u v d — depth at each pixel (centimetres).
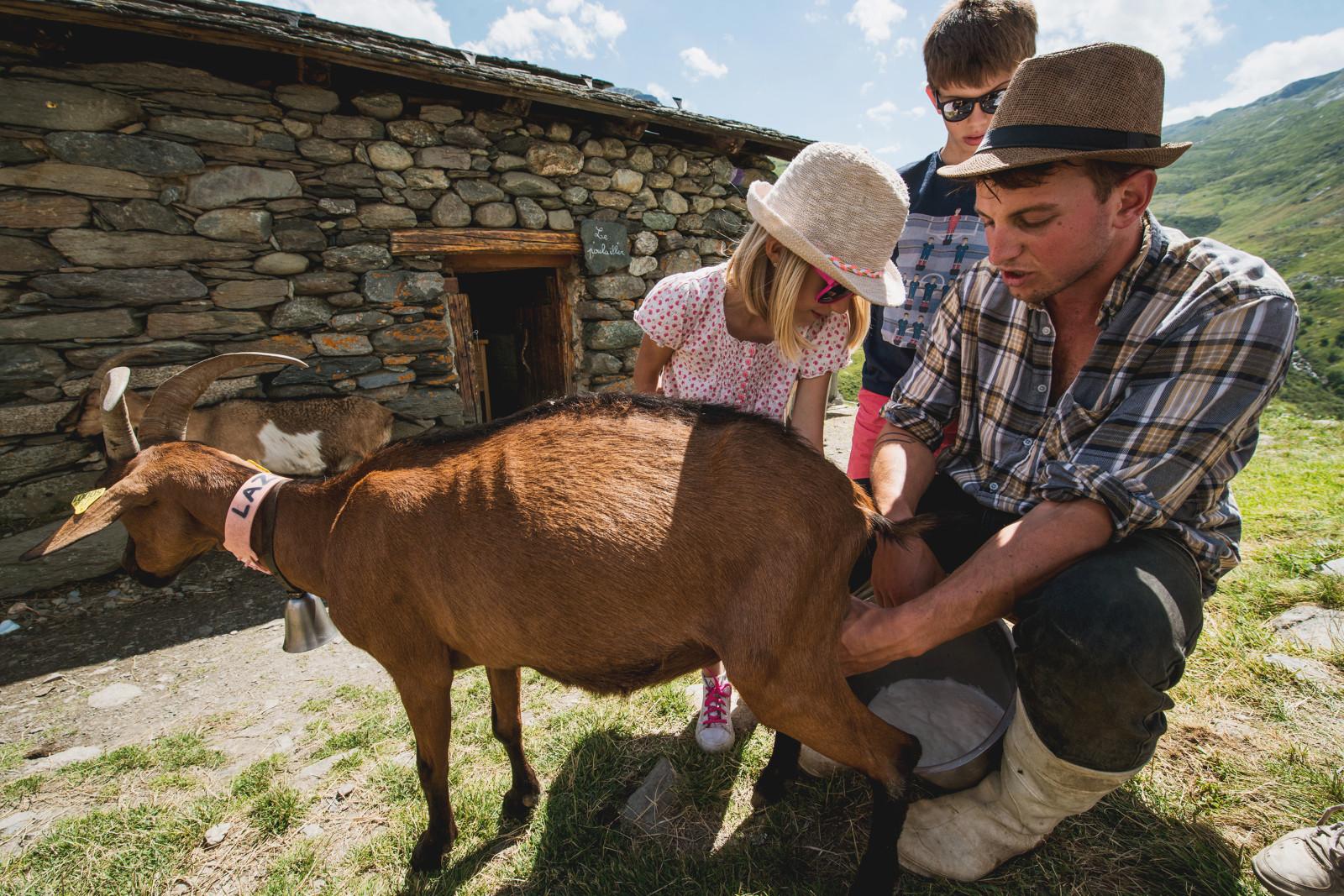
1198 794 173
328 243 516
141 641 368
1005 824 154
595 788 208
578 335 682
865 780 194
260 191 479
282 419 497
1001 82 204
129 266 443
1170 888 151
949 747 174
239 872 198
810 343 186
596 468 155
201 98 452
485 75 501
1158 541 140
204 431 467
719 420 159
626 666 159
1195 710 202
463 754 237
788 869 170
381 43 563
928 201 244
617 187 653
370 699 293
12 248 408
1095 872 157
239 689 317
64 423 440
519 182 593
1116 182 127
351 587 173
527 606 155
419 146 540
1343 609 241
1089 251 133
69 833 213
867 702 193
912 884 162
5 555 406
